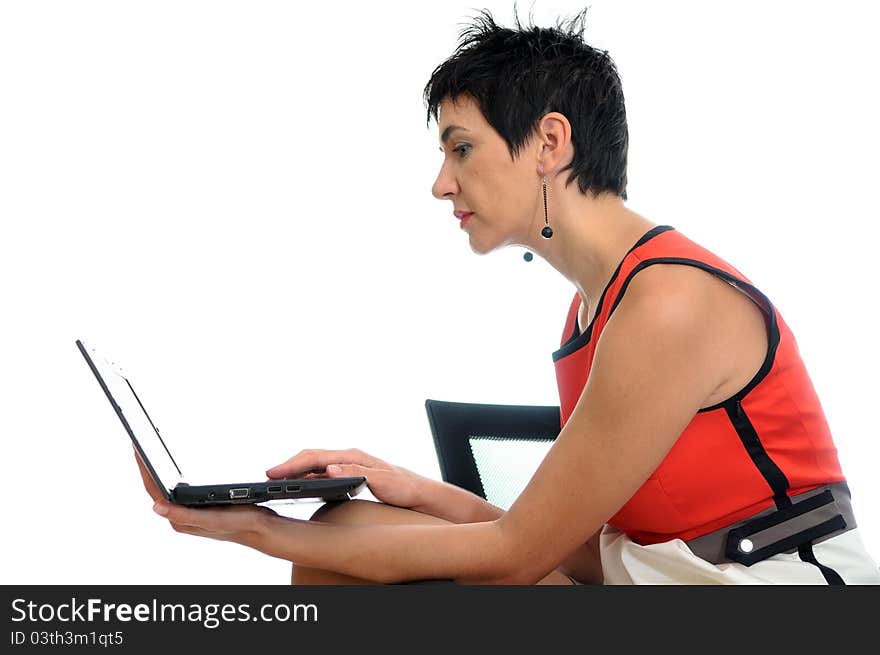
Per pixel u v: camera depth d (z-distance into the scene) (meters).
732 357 1.59
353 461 1.89
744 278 1.66
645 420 1.55
